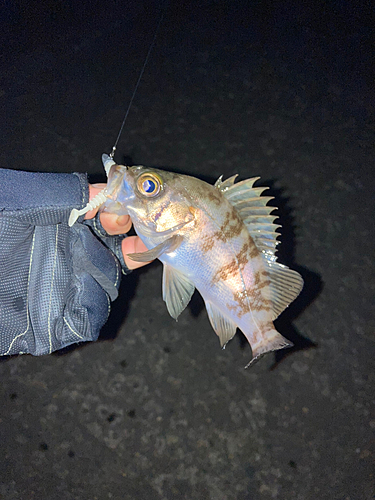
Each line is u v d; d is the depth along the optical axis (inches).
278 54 31.3
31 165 25.1
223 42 31.5
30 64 29.1
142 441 19.4
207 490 18.5
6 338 12.3
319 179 26.3
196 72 29.9
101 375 20.6
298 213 25.1
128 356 21.1
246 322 12.9
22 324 12.3
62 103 27.6
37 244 12.2
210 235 12.6
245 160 26.7
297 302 22.6
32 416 19.6
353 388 20.7
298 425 19.9
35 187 11.2
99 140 26.4
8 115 26.8
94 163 25.6
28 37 30.3
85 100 27.9
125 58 30.0
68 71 29.0
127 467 18.8
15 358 20.6
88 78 28.8
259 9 33.3
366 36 32.5
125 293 22.2
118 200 12.6
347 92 29.9
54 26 30.9
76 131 26.6
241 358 21.2
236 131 27.7
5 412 19.6
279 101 29.2
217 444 19.4
